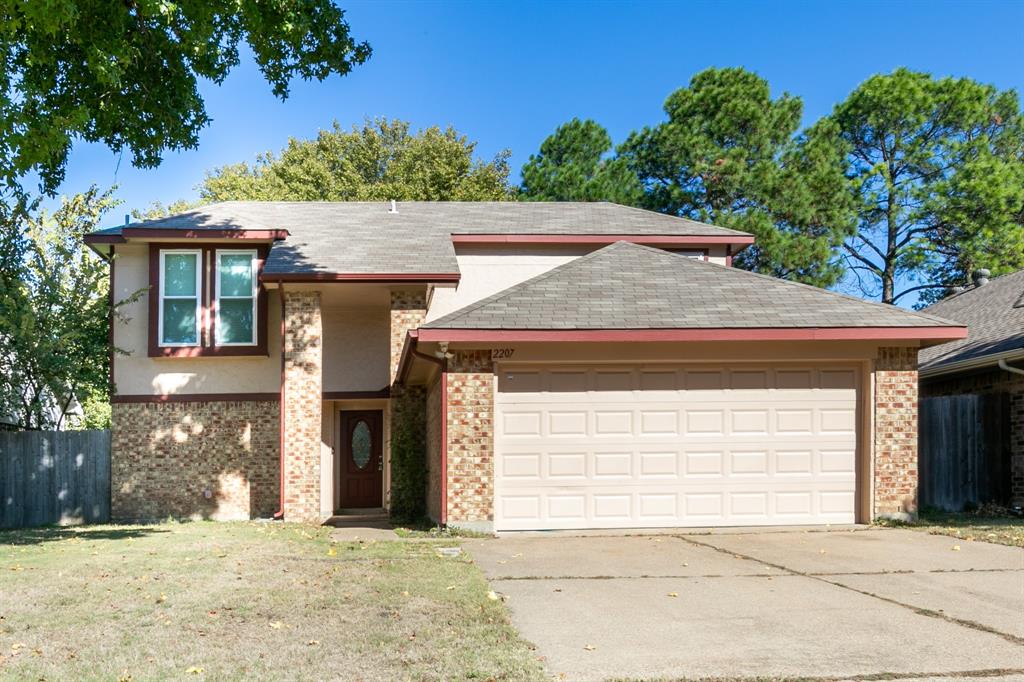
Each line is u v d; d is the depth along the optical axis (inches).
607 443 457.4
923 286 1432.1
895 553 366.0
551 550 382.3
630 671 194.5
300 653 205.9
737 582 302.4
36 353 627.5
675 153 1302.9
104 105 478.3
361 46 526.6
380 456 722.8
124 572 317.7
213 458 640.4
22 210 683.4
